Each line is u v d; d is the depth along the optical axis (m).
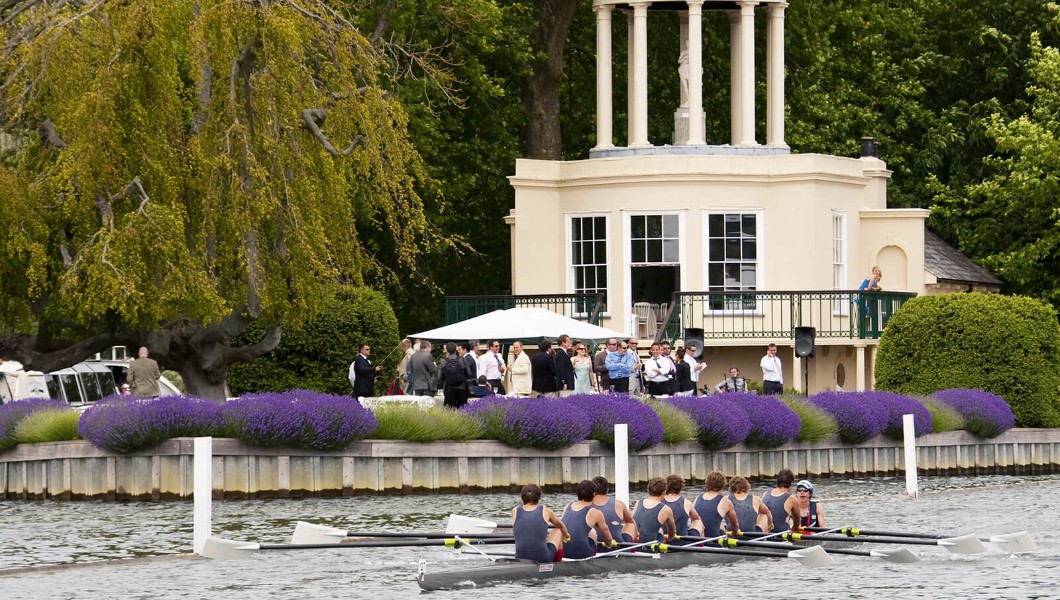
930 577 55.16
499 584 52.69
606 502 55.38
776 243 107.44
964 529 66.94
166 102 77.75
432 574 52.12
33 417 76.19
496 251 124.50
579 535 54.31
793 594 51.69
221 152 77.06
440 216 114.31
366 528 64.50
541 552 53.41
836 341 103.44
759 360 105.75
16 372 89.06
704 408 81.75
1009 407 93.50
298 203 78.31
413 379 87.06
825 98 124.94
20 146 83.81
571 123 127.81
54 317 82.88
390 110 80.25
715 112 127.25
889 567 57.22
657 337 102.31
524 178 109.69
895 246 113.12
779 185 107.50
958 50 136.75
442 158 112.94
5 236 78.19
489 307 108.06
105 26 77.12
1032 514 71.81
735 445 83.06
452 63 106.75
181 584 53.34
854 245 111.75
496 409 77.75
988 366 94.75
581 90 127.38
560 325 88.75
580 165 109.25
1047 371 95.50
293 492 74.00
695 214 106.56
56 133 80.00
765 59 129.38
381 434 75.75
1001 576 55.31
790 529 59.59
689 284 106.56
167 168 77.81
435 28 110.75
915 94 131.00
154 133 77.88
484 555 55.09
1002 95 136.25
